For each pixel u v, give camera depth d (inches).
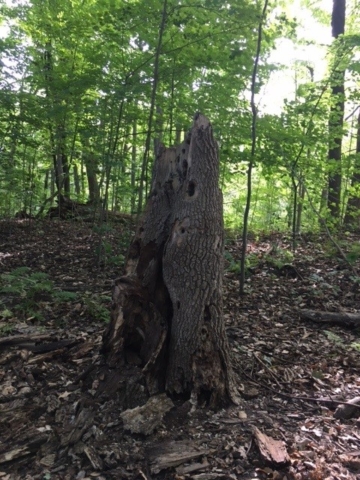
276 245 298.8
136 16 229.9
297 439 113.5
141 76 254.7
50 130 345.1
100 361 136.5
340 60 253.8
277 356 163.8
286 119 257.4
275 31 224.1
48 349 151.4
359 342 179.2
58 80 283.7
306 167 282.2
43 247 317.4
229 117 247.4
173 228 130.3
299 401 134.0
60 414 119.0
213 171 131.2
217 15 215.3
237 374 146.6
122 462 103.8
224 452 107.3
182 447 108.5
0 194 368.8
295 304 217.9
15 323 171.3
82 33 253.6
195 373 126.1
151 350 130.9
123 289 132.3
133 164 343.0
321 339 181.2
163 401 122.7
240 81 240.4
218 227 131.2
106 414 119.0
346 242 312.2
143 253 138.1
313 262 280.7
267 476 99.6
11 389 129.3
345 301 221.9
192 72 258.2
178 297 127.8
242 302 218.5
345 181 369.1
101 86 252.1
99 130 280.2
